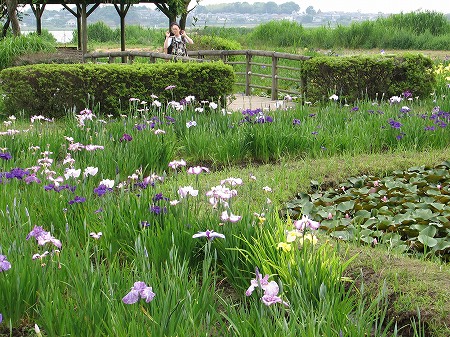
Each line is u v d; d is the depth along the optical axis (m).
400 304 3.65
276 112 8.47
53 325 3.17
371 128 7.95
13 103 10.75
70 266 3.62
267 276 2.90
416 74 10.96
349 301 3.38
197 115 8.40
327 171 6.61
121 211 4.48
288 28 27.38
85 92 10.39
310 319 2.99
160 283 3.28
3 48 16.39
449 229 4.91
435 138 7.67
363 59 10.93
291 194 5.96
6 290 3.45
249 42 27.39
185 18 21.22
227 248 3.93
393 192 5.84
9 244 3.85
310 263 3.60
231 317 3.17
